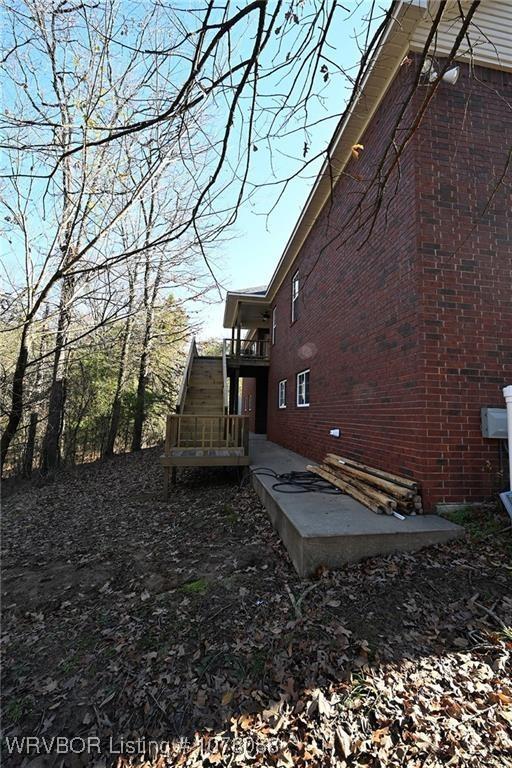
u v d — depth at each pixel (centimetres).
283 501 426
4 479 1068
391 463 450
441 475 383
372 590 273
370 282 521
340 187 666
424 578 281
